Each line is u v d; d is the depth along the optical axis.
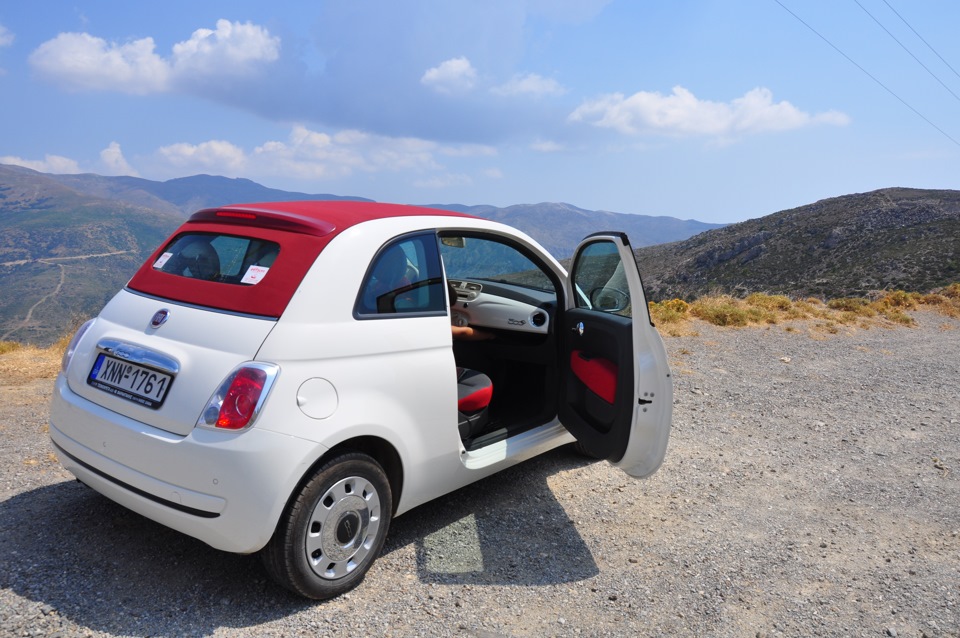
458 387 4.12
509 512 4.29
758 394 8.34
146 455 2.89
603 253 4.11
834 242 140.25
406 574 3.40
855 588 3.57
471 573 3.47
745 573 3.68
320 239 3.21
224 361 2.86
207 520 2.75
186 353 2.96
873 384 9.44
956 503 4.93
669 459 5.62
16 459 4.54
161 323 3.18
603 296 4.18
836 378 9.71
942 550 4.10
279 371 2.82
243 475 2.70
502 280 5.01
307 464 2.83
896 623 3.22
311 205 3.79
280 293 3.00
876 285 101.56
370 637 2.83
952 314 22.47
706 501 4.73
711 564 3.77
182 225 3.83
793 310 16.91
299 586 2.93
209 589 3.09
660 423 3.72
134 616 2.83
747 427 6.81
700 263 162.00
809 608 3.34
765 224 166.50
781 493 4.99
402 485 3.44
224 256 3.37
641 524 4.27
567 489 4.75
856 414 7.62
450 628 2.95
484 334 4.86
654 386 3.69
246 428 2.74
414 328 3.46
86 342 3.44
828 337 14.12
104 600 2.93
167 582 3.12
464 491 4.60
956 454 6.21
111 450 3.05
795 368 10.27
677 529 4.23
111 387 3.16
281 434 2.77
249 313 3.00
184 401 2.85
